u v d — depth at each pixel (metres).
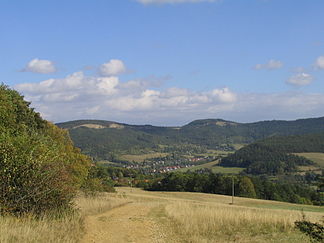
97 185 41.44
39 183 13.55
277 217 19.55
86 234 12.91
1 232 9.52
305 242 15.05
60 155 16.42
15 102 30.38
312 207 64.56
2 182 13.04
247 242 15.08
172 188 103.44
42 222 12.01
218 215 19.97
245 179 90.56
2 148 13.34
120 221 17.83
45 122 38.47
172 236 15.37
